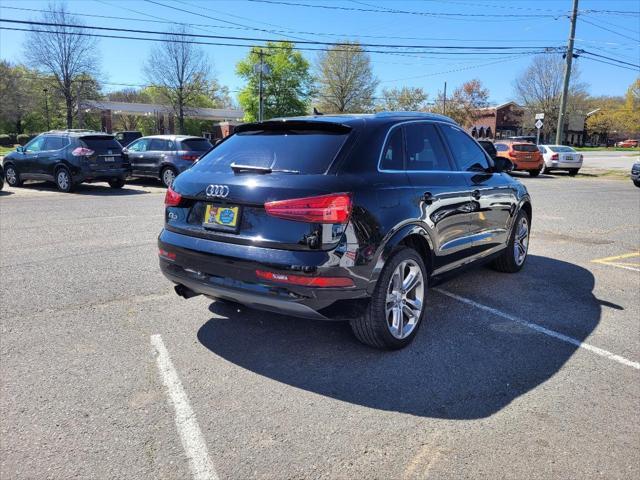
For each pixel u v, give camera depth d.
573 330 4.37
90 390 3.22
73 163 13.68
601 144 93.44
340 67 70.00
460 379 3.47
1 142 60.72
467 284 5.67
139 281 5.48
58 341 3.94
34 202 11.65
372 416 3.00
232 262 3.45
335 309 3.37
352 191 3.37
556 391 3.33
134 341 3.98
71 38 47.84
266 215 3.36
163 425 2.87
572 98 84.00
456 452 2.67
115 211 10.31
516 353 3.90
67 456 2.58
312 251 3.23
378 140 3.81
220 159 3.95
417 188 3.96
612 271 6.31
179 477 2.45
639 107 81.62
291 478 2.45
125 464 2.53
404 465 2.56
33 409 3.00
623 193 15.53
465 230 4.70
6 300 4.81
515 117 77.94
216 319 4.46
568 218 10.48
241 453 2.63
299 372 3.53
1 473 2.45
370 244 3.43
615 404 3.18
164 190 14.73
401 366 3.65
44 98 60.41
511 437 2.81
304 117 4.14
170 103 59.12
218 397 3.18
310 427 2.88
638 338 4.21
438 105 72.25
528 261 6.80
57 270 5.84
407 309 3.97
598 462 2.60
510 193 5.61
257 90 67.31
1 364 3.54
